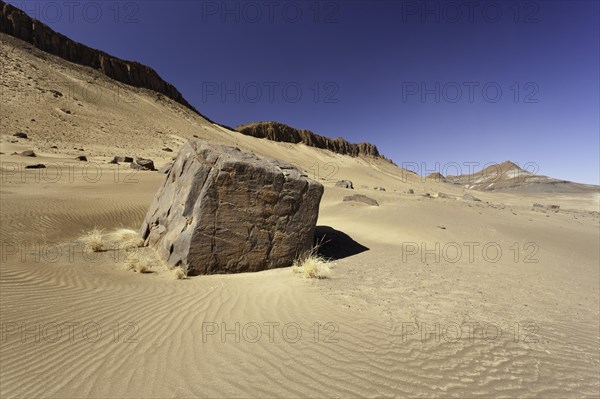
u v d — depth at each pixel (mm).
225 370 2984
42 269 5805
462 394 2795
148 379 2807
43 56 62188
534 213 23453
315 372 3023
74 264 6445
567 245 12977
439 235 12648
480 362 3346
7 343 3299
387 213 16078
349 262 8195
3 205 10203
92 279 5531
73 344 3359
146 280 5773
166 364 3047
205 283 5738
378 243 11125
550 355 3600
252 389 2730
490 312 4871
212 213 6590
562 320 4770
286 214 7465
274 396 2654
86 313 4113
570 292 6539
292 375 2957
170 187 8625
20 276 5254
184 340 3525
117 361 3076
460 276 7211
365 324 4148
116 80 80438
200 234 6438
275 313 4375
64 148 33062
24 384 2713
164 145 50500
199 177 7059
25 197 11789
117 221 11453
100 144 39344
